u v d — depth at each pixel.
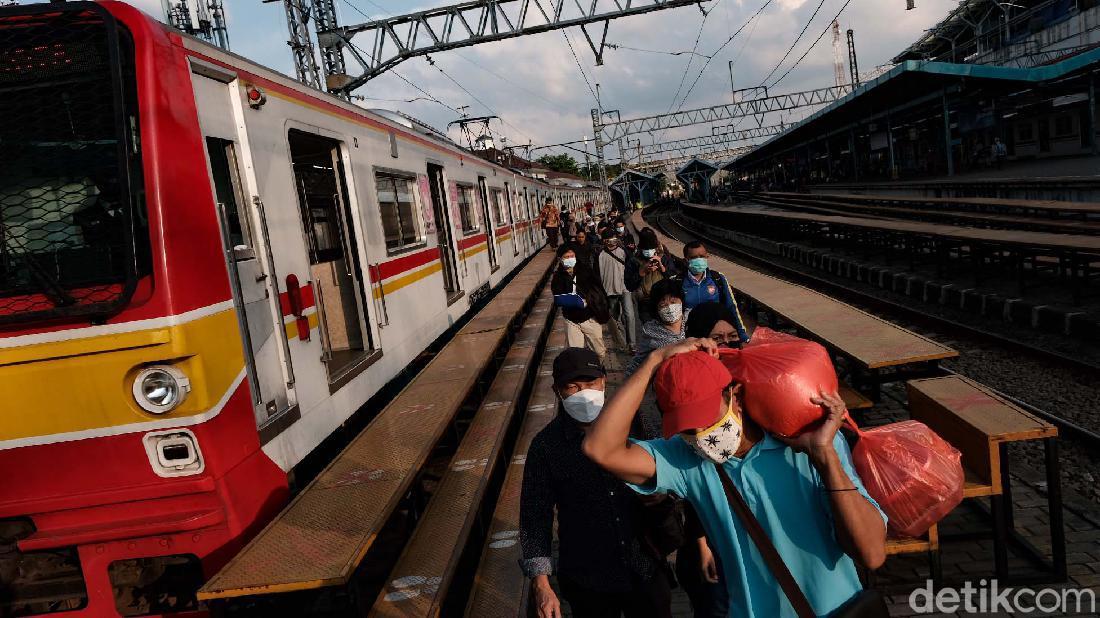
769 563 1.85
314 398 4.96
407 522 4.86
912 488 1.96
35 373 3.42
